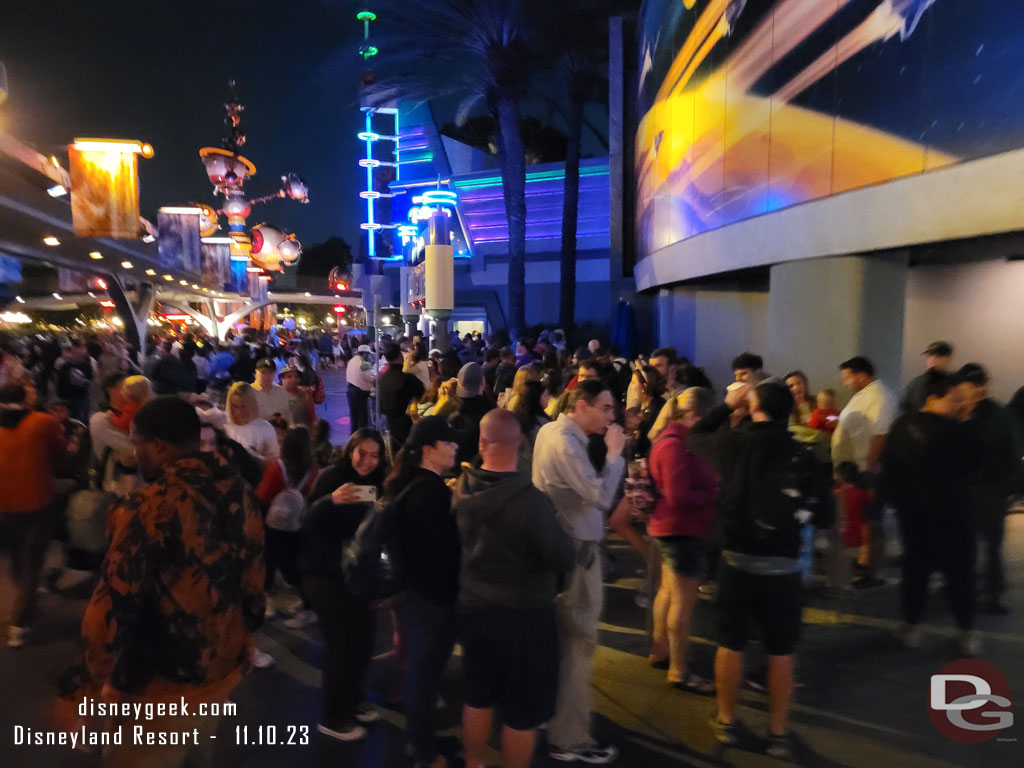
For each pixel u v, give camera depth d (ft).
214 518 7.45
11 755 11.02
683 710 12.66
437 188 109.09
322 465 19.21
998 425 15.14
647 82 50.80
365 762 11.13
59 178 33.12
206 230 61.52
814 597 17.44
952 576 14.16
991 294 27.43
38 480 14.99
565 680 11.02
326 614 11.46
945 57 19.54
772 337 28.60
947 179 19.58
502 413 9.58
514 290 72.23
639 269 56.80
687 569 13.14
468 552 9.40
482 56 68.90
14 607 15.02
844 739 11.62
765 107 29.17
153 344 81.97
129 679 7.25
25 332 107.65
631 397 21.94
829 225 24.86
